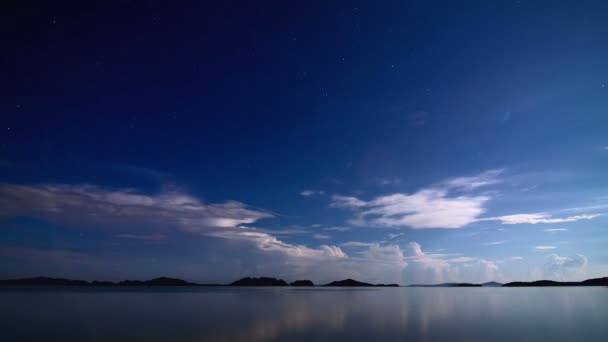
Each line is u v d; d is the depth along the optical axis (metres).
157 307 41.84
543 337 20.81
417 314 33.72
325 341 19.50
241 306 43.94
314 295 84.62
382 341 19.62
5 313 34.19
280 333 22.06
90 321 27.78
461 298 66.38
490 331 23.00
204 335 21.28
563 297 67.44
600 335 21.45
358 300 59.69
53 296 67.62
